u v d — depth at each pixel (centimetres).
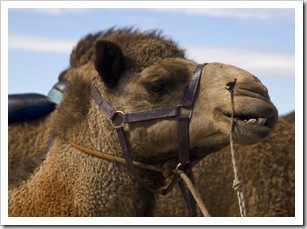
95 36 329
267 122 242
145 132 251
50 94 353
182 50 263
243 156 341
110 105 254
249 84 243
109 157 254
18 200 259
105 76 253
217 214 336
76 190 253
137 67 253
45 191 256
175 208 325
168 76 250
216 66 252
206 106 246
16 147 347
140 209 257
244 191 338
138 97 251
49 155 261
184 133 248
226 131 241
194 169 334
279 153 347
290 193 345
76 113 260
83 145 256
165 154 253
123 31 270
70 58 337
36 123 353
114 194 254
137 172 254
